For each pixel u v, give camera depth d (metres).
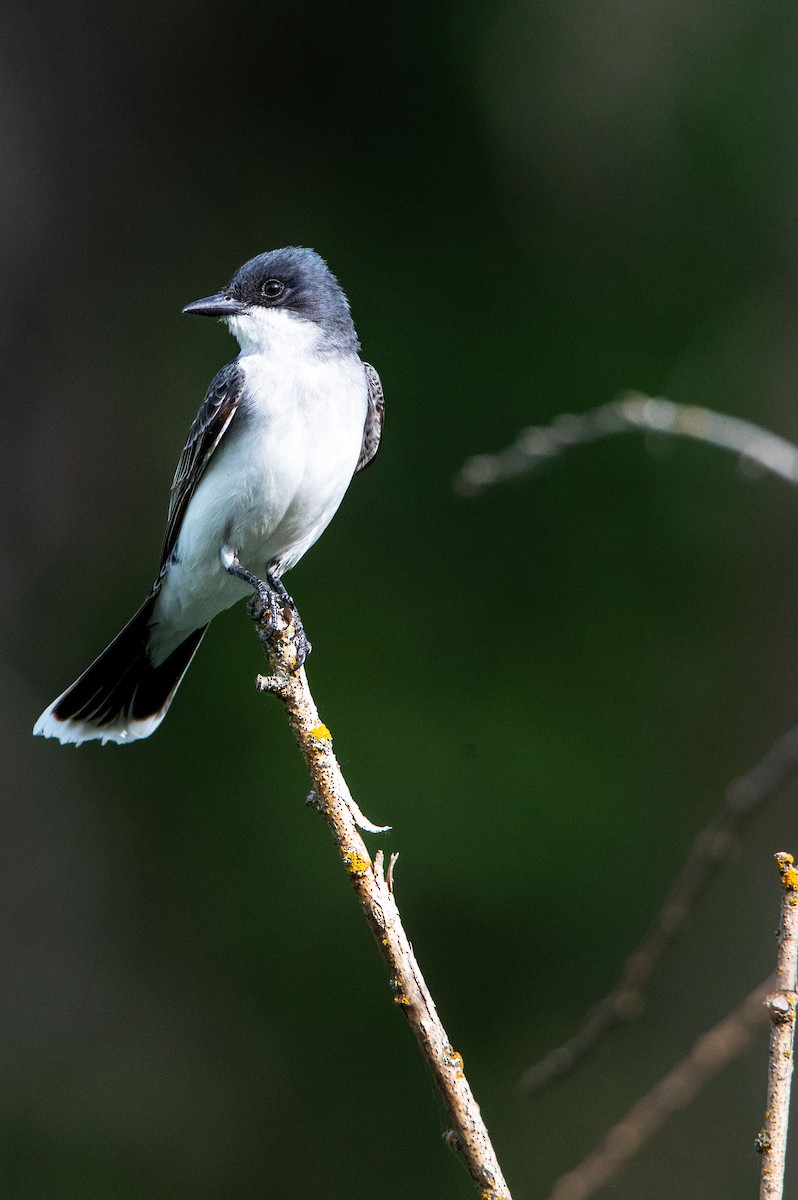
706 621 12.72
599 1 13.30
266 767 12.25
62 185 13.34
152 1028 11.95
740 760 12.49
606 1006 6.29
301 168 13.68
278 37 13.74
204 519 7.45
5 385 12.98
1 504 12.82
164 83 13.66
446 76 13.57
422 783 12.18
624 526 12.80
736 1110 11.13
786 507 12.62
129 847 12.32
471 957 11.88
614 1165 5.52
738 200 13.07
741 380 12.77
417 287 13.30
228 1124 11.62
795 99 12.92
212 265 13.55
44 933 12.12
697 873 6.27
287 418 7.34
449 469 12.86
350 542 12.80
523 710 12.47
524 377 12.99
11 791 12.29
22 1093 11.74
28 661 12.59
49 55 13.36
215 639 12.54
